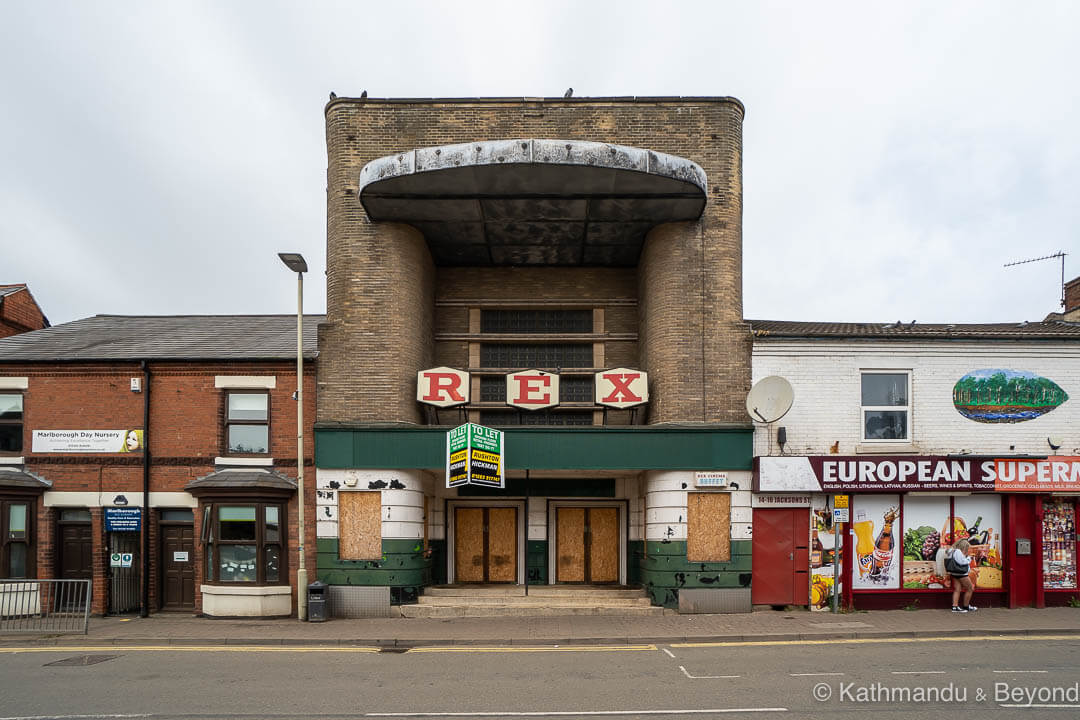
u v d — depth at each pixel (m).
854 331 17.52
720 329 16.31
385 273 16.45
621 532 18.69
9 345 17.81
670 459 15.84
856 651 11.88
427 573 17.36
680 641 12.80
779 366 16.23
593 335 19.03
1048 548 16.00
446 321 19.28
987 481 15.62
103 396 16.45
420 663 11.21
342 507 15.77
